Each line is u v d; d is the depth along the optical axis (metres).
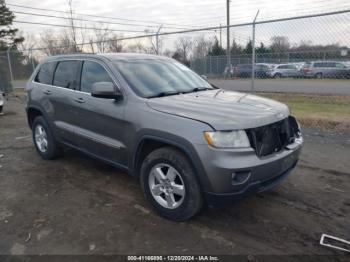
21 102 13.27
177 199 3.30
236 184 2.84
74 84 4.44
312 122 7.23
